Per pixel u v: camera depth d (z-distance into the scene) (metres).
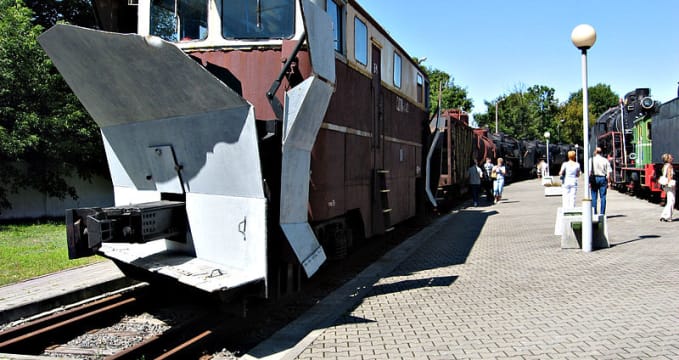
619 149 24.55
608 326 5.40
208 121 5.52
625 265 8.40
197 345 5.49
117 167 7.05
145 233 5.64
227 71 6.45
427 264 9.41
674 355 4.54
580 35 9.76
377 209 9.51
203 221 5.90
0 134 16.16
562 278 7.72
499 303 6.52
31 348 5.70
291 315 6.74
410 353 4.93
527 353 4.77
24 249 11.30
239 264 5.57
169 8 6.70
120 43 5.24
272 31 6.48
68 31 5.43
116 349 5.66
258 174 5.27
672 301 6.19
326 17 5.90
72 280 8.10
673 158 16.17
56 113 17.92
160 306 7.18
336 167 7.54
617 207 17.91
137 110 6.13
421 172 14.01
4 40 16.89
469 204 22.50
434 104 58.47
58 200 19.94
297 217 5.86
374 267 9.22
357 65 8.54
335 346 5.19
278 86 5.97
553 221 15.10
